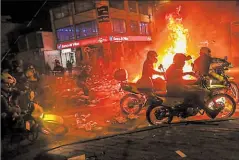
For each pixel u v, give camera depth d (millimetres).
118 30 33781
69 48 34562
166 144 4207
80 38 33500
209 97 6004
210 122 5258
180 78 5867
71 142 5301
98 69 19484
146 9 39188
